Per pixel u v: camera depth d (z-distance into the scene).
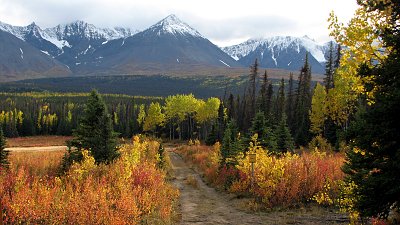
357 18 8.23
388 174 7.31
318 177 16.00
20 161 24.67
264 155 19.52
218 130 65.00
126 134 89.12
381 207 7.64
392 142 7.24
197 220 13.73
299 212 13.96
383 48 8.03
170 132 89.94
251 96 64.31
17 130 101.50
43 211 10.33
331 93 43.03
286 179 16.03
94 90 21.19
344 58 8.50
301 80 58.69
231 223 13.06
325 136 47.22
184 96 86.12
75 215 10.48
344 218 12.52
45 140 74.44
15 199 10.38
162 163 31.14
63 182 15.05
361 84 8.27
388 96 7.03
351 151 9.38
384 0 7.36
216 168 26.34
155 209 14.34
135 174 17.30
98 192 12.32
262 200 15.76
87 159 17.42
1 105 147.38
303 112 55.88
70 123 102.94
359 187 7.96
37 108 142.38
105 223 10.45
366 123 7.50
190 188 23.28
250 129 27.66
